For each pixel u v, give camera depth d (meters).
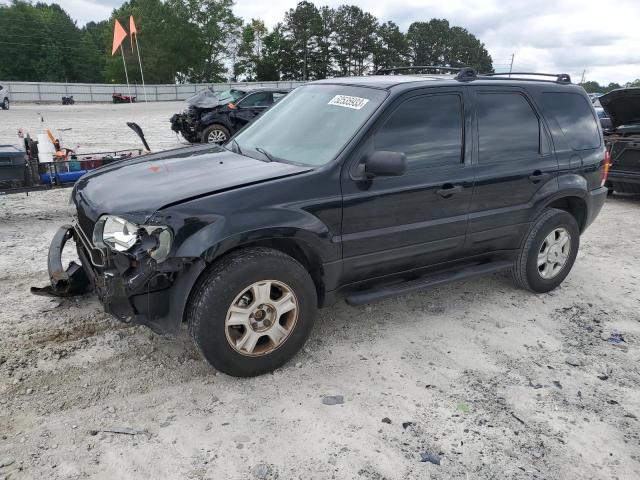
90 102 56.19
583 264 5.92
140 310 3.09
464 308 4.62
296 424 3.01
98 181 3.66
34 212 7.16
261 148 3.98
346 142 3.58
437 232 4.00
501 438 2.99
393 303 4.65
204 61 85.38
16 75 88.00
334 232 3.49
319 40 89.50
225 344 3.20
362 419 3.08
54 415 3.00
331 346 3.87
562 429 3.09
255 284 3.21
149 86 57.62
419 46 108.00
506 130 4.35
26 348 3.64
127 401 3.15
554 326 4.37
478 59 117.62
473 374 3.60
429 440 2.94
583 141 4.91
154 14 78.62
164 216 2.97
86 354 3.61
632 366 3.81
